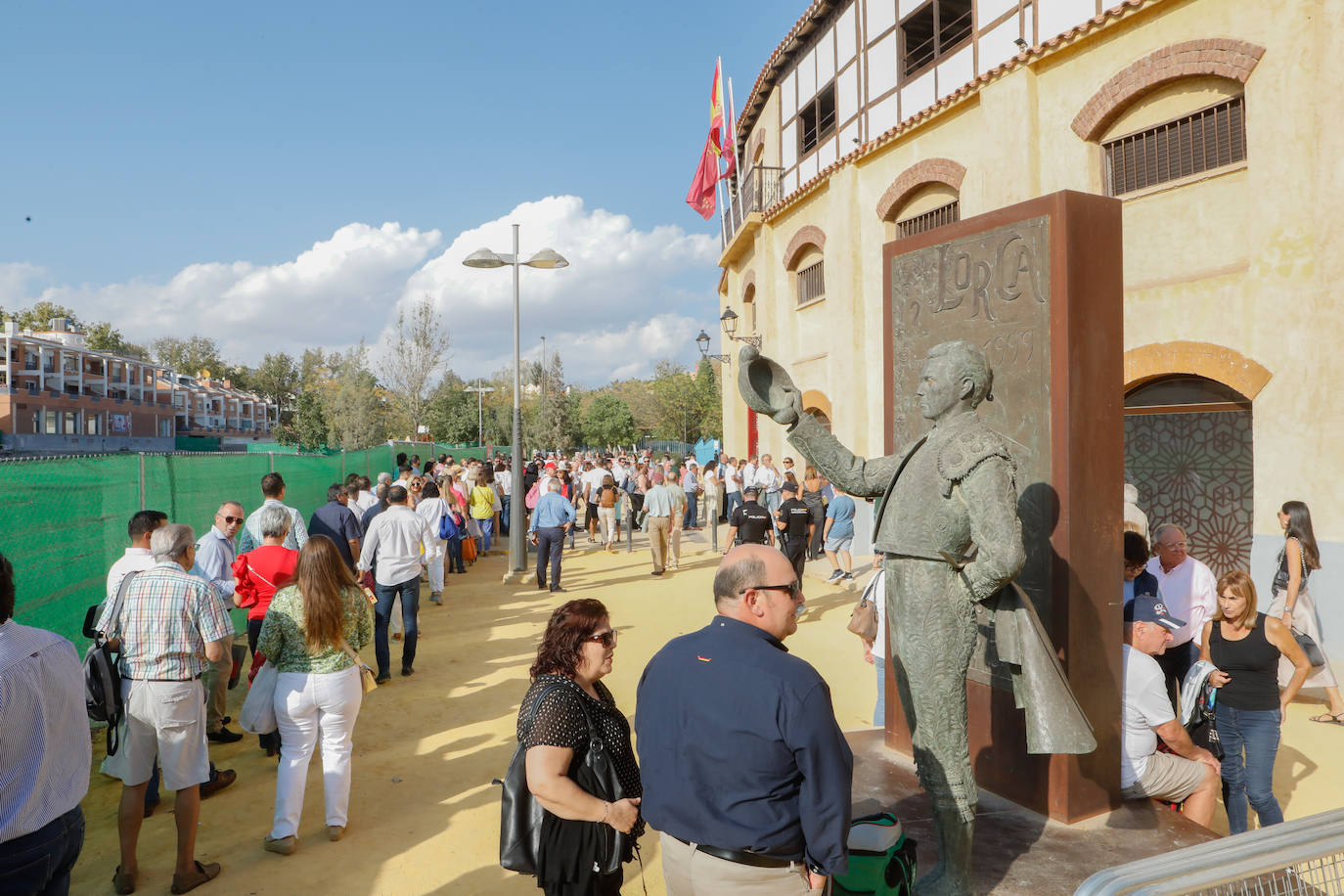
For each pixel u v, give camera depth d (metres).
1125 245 10.20
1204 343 9.26
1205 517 9.70
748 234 20.97
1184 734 4.21
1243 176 9.09
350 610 4.86
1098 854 3.66
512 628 10.46
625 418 68.12
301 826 5.01
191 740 4.21
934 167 13.22
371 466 18.06
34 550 5.71
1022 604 3.45
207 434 89.56
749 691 2.36
